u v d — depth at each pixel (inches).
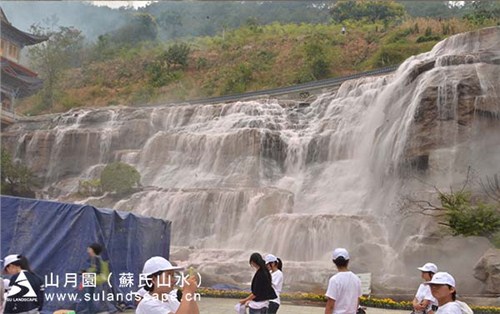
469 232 972.6
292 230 1208.8
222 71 3565.5
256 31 4094.5
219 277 984.9
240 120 1974.7
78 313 506.6
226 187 1676.9
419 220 1122.0
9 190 1889.8
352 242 1157.1
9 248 474.0
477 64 1331.2
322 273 1002.1
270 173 1731.1
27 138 2209.6
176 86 3518.7
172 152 1898.4
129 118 2187.5
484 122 1253.1
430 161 1254.9
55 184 2037.4
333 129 1779.0
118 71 3878.0
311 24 4414.4
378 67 2989.7
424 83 1364.4
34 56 3422.7
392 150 1397.6
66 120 2314.2
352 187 1539.1
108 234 570.9
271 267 401.7
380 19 4084.6
